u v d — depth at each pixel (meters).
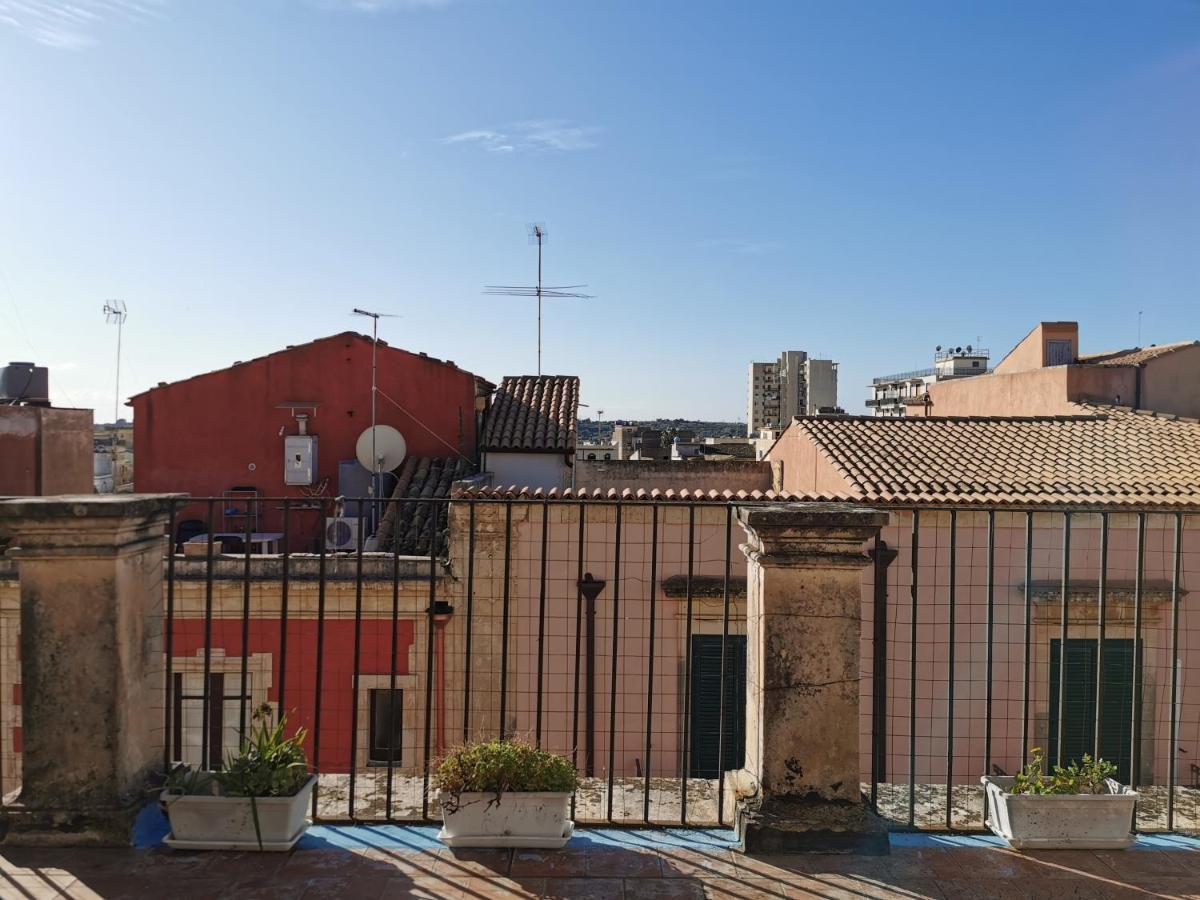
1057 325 22.30
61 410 13.83
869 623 10.16
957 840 4.05
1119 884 3.66
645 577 10.18
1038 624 10.23
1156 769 10.19
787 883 3.66
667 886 3.62
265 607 9.81
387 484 16.55
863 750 9.96
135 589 4.01
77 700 3.86
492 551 10.13
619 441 41.03
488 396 19.36
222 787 3.99
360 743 9.93
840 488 11.67
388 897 3.53
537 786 3.95
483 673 10.11
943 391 23.42
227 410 17.55
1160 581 10.32
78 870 3.70
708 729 10.16
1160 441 13.48
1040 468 12.16
